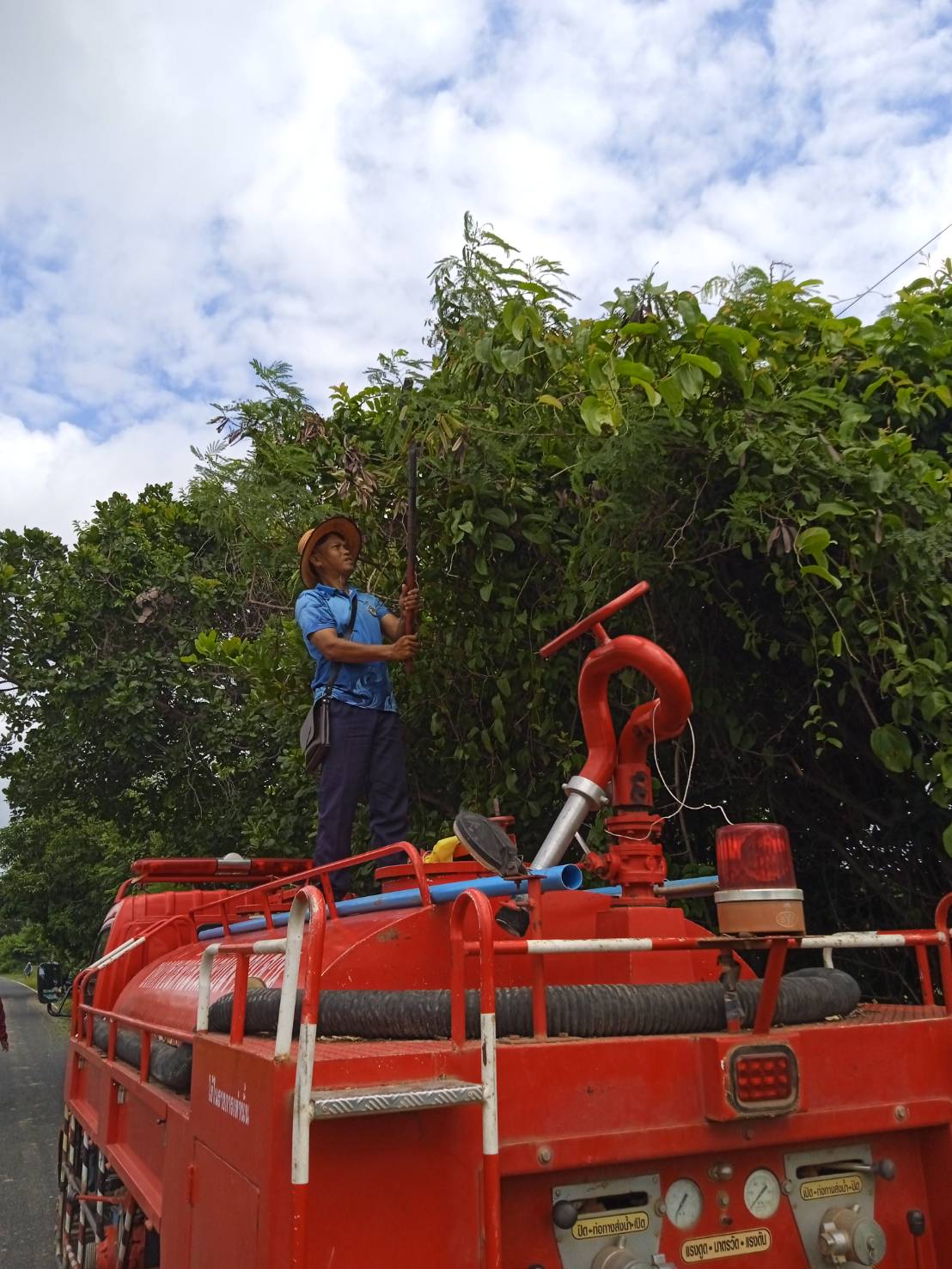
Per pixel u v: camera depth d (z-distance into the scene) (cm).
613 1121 211
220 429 632
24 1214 767
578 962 304
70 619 1148
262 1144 197
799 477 383
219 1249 223
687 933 299
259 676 655
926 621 385
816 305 484
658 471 402
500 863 280
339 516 527
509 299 472
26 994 5206
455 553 513
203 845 1105
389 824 445
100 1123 438
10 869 3306
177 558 1185
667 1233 221
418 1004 245
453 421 461
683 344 408
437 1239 192
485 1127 194
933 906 456
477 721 555
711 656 455
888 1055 246
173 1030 325
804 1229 236
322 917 189
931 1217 253
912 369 469
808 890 514
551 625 488
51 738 1174
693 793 498
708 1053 219
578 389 450
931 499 384
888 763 367
